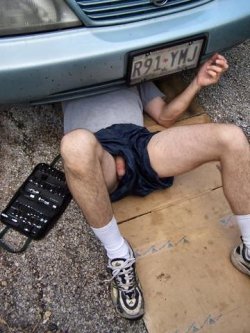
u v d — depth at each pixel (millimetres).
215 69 1972
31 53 1694
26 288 1795
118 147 1837
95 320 1736
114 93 2061
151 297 1781
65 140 1558
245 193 1647
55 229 1963
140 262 1866
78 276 1842
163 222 1988
